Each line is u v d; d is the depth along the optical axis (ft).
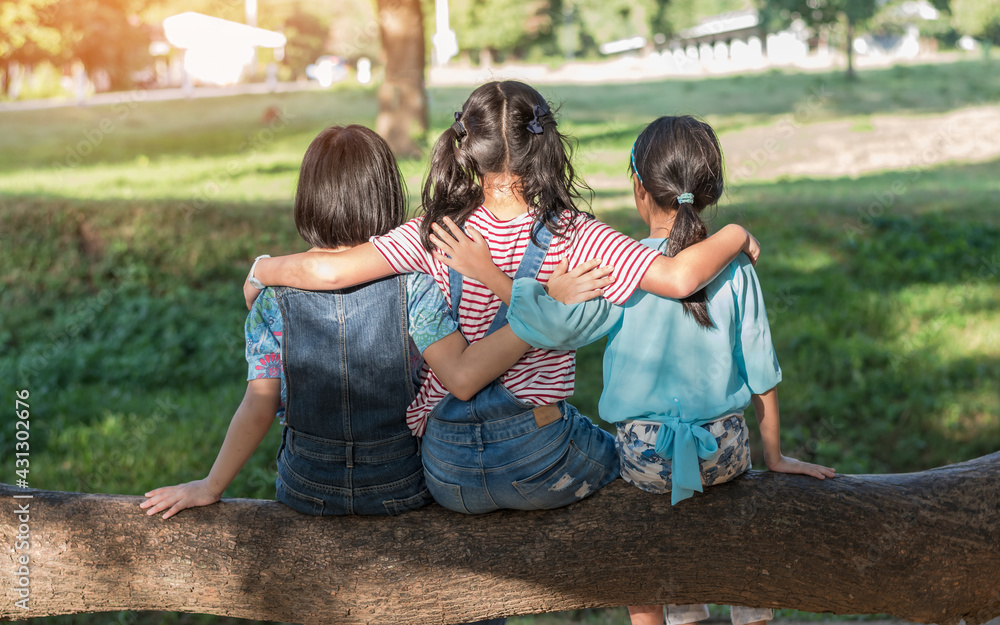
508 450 6.59
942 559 7.02
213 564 7.01
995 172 40.40
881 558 6.94
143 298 25.44
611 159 44.55
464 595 6.97
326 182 6.63
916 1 98.99
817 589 7.01
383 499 6.98
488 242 6.58
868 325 23.32
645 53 115.24
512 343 6.33
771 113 58.23
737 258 6.89
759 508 6.95
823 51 100.94
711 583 7.01
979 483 7.27
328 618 7.02
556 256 6.56
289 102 64.80
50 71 94.79
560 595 7.02
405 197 7.08
